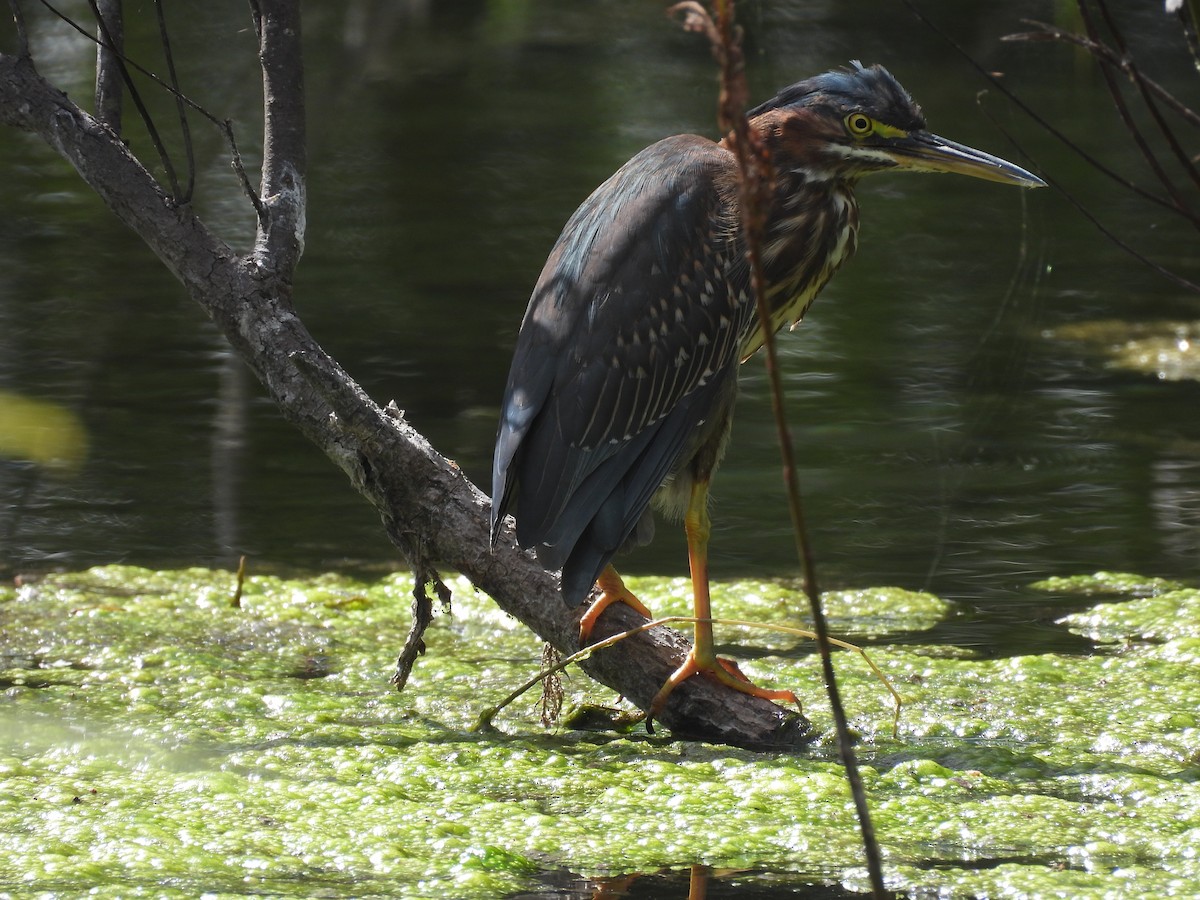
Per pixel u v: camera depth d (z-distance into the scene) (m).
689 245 9.12
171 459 14.30
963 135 27.09
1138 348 17.88
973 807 7.66
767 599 11.47
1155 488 13.73
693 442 9.12
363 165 26.00
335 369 9.08
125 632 10.62
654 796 7.92
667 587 11.66
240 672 9.99
